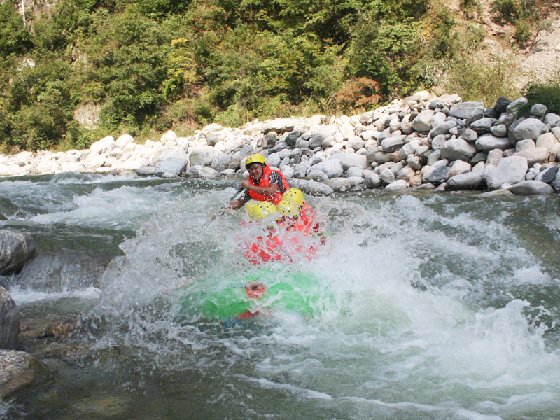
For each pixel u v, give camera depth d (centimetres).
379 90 1566
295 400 362
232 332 471
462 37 1717
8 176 1460
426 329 456
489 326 457
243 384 385
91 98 1928
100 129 1830
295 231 589
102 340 462
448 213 793
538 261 606
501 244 661
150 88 1825
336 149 1232
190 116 1778
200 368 410
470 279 562
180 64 1823
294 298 496
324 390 374
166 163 1344
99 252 664
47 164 1595
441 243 669
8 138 1903
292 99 1709
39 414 344
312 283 520
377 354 421
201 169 1299
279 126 1413
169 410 353
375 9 1734
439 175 1015
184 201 966
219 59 1809
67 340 464
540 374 384
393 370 397
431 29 1706
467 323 464
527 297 519
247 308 491
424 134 1137
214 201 953
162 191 1093
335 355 423
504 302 508
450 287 542
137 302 537
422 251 641
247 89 1708
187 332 474
